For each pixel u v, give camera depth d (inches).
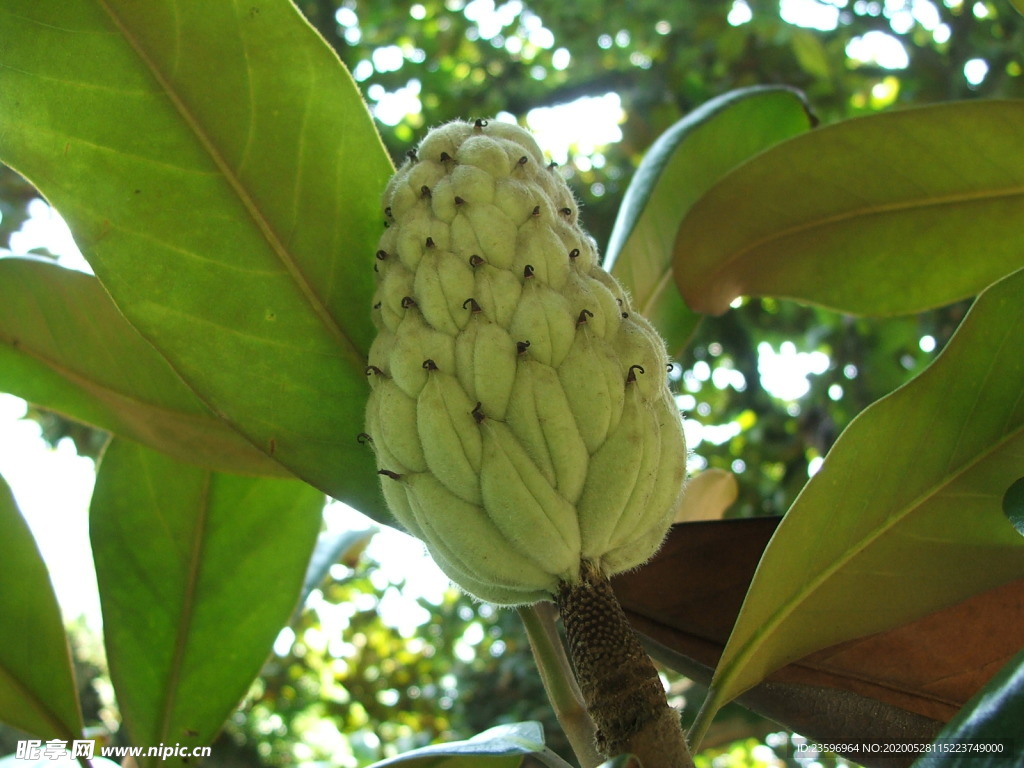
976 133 10.7
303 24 8.3
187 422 10.6
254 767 45.5
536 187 7.6
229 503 11.0
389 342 7.3
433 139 8.0
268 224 8.4
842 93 37.3
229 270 8.4
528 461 6.8
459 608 46.3
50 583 9.9
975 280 11.6
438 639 47.8
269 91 8.3
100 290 10.3
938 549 8.4
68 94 8.0
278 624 10.9
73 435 38.0
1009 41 34.1
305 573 11.0
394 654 50.6
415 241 7.4
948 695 9.1
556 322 7.0
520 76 47.1
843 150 11.0
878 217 11.4
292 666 48.6
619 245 11.9
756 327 38.6
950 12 35.5
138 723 10.5
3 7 7.9
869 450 8.2
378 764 7.3
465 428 6.9
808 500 8.1
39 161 8.0
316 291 8.5
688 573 9.6
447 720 45.8
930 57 35.8
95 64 8.0
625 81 44.3
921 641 9.1
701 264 11.7
